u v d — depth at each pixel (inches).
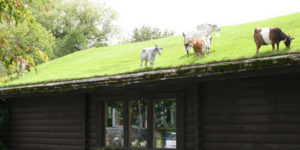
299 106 332.2
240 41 525.3
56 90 490.9
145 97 450.9
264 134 352.8
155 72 402.0
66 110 534.6
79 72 607.8
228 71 342.6
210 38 504.4
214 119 390.3
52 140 548.1
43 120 563.5
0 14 375.9
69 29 1867.6
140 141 450.6
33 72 752.3
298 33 480.1
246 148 364.2
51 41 1456.7
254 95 362.9
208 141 393.4
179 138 416.8
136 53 661.3
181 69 375.9
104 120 492.4
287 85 341.4
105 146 481.4
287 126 338.6
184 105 415.2
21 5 374.0
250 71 334.6
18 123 598.2
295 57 299.1
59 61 842.8
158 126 439.2
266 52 396.8
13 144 601.6
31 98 583.2
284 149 338.6
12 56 378.0
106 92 490.3
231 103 378.9
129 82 420.8
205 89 400.5
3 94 556.1
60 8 1843.0
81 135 511.5
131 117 464.4
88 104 508.1
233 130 375.2
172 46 653.3
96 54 810.2
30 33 1347.2
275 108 347.6
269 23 610.2
